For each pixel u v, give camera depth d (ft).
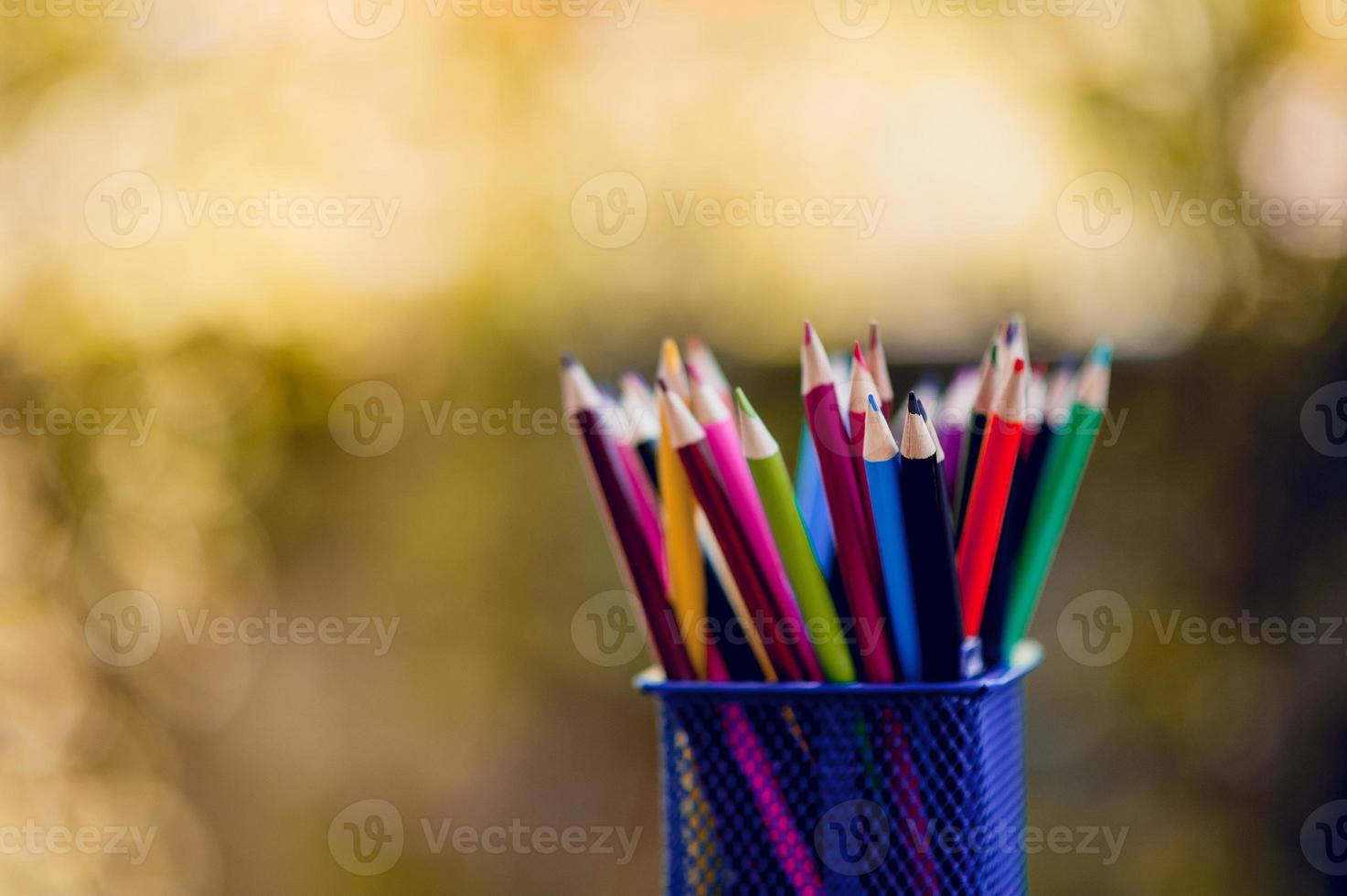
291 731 4.32
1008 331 1.35
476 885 4.25
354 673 4.34
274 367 4.38
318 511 4.39
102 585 4.21
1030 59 4.15
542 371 4.37
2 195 4.20
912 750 1.19
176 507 4.27
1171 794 3.70
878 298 4.13
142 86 4.35
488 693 4.32
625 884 4.20
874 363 1.37
